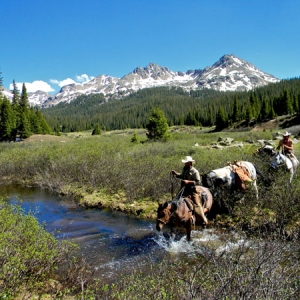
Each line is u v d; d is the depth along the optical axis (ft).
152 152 73.77
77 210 38.45
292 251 19.21
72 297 17.44
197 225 30.71
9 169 64.64
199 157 53.26
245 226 28.55
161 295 15.31
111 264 22.72
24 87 233.55
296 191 30.76
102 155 61.26
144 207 36.83
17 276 17.16
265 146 40.01
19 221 22.56
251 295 12.44
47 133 237.04
